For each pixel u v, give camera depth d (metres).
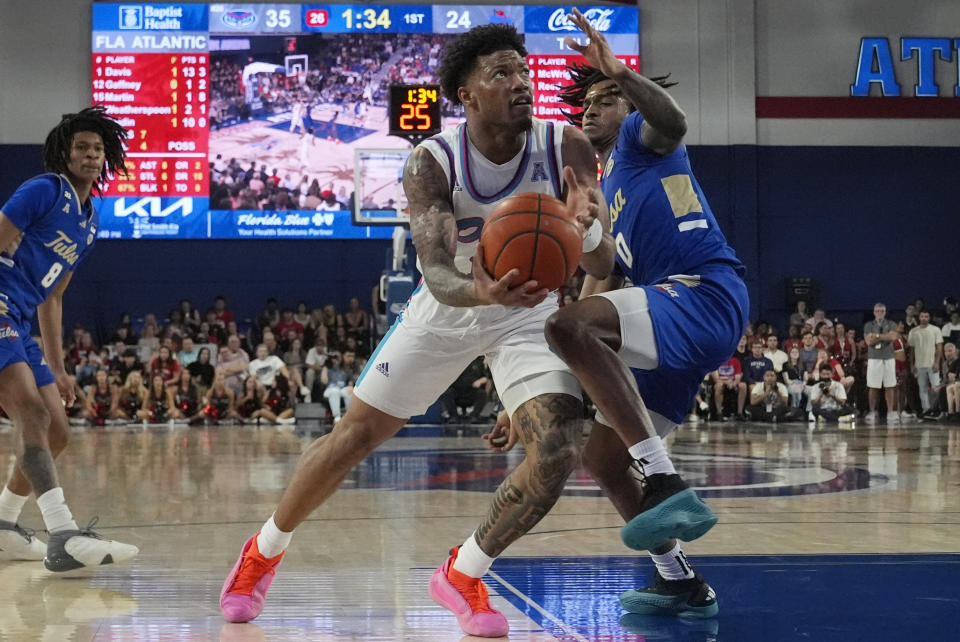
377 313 13.86
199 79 16.14
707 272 2.81
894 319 17.58
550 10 16.50
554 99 16.47
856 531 4.15
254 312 16.62
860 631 2.49
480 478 6.52
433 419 13.15
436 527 4.35
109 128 3.80
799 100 17.48
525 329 2.72
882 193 17.58
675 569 2.71
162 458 8.16
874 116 17.58
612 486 2.89
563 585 3.12
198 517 4.69
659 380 2.79
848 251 17.56
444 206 2.63
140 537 4.10
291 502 2.75
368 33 16.38
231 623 2.66
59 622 2.66
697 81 17.23
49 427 3.70
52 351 3.84
